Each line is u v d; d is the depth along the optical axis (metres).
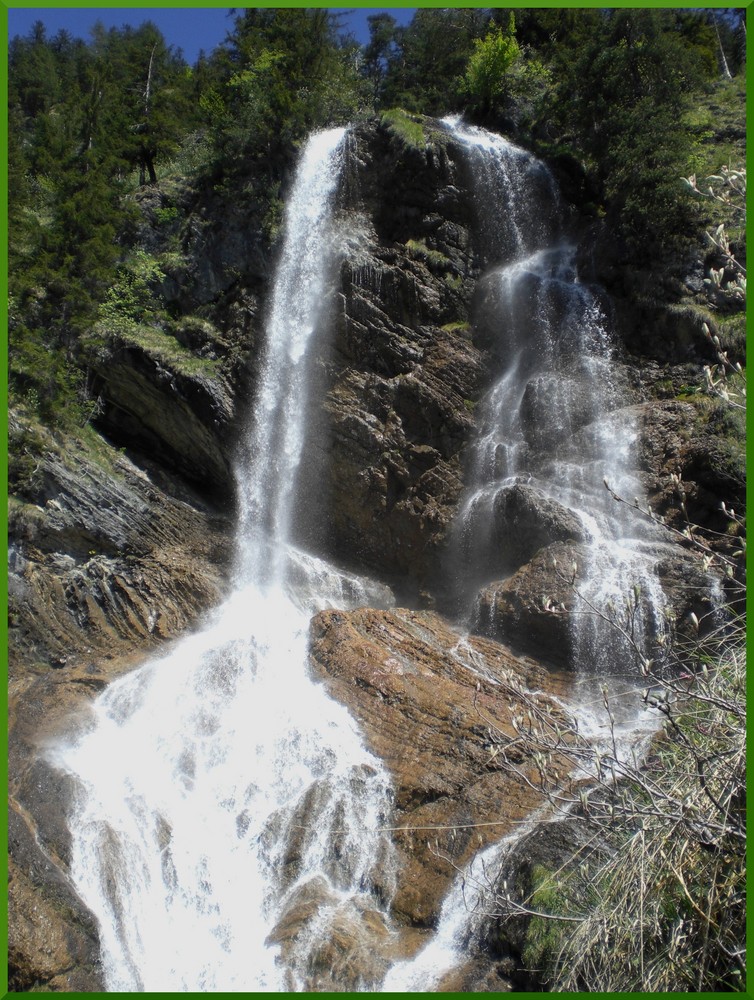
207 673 13.85
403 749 11.62
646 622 12.67
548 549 14.12
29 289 18.09
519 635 13.89
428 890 9.95
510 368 17.73
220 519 18.28
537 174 19.66
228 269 19.36
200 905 10.50
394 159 18.64
